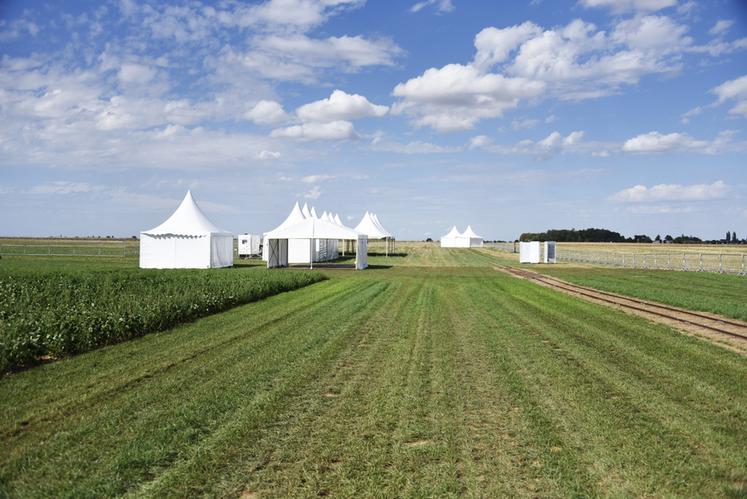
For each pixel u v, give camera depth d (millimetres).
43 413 5977
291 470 4602
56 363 8453
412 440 5324
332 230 34906
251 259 50406
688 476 4512
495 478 4480
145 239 33219
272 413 6031
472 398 6664
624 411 6184
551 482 4402
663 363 8609
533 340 10477
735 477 4496
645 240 136875
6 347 8109
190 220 34406
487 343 10148
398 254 63188
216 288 16844
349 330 11500
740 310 14469
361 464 4723
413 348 9664
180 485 4309
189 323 12477
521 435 5422
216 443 5160
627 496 4168
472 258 53062
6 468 4555
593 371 8039
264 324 12281
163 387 7043
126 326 10578
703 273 32875
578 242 139500
